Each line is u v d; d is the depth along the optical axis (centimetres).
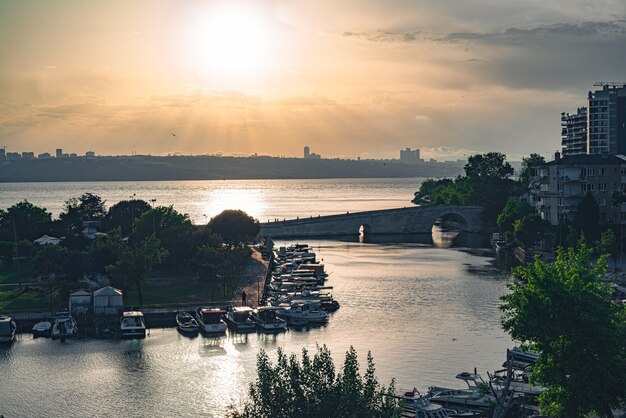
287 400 8606
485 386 11356
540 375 9619
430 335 17512
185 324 19100
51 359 16612
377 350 16350
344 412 8519
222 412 13175
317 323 19212
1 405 13750
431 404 12312
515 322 9762
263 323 18862
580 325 9412
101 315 19512
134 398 13975
